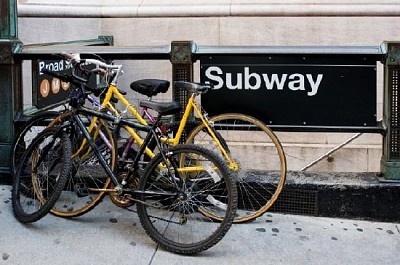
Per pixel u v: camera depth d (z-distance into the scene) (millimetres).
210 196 4129
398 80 4301
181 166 3992
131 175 4109
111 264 3648
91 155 4395
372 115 4418
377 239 4102
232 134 6828
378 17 6758
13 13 4918
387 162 4414
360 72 4383
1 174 4984
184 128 4441
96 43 6961
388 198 4391
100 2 7453
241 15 6992
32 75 5273
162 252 3824
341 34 6840
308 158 6777
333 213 4480
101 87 4535
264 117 4520
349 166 6723
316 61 4410
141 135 4578
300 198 4520
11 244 3891
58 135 4285
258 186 4531
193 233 4043
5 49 4875
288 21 6914
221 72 4527
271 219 4438
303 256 3795
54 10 6648
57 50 4840
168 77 7328
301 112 4477
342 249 3916
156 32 7293
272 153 6750
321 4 6836
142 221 3934
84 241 3967
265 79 4484
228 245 3945
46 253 3777
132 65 7355
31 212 4359
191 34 7184
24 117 4988
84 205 4430
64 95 5941
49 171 4410
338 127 4449
